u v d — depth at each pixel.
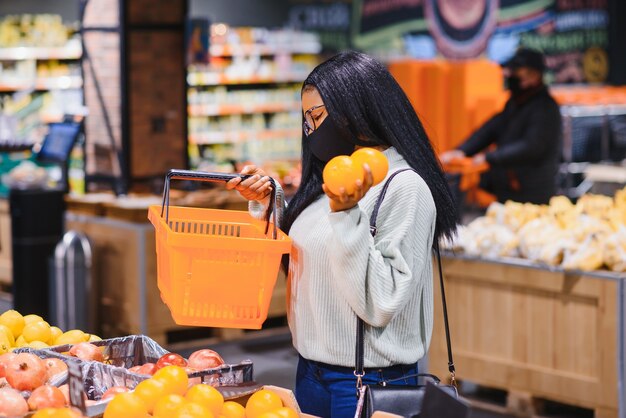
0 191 7.72
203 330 6.86
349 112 2.49
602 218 5.27
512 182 7.29
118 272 6.61
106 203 6.68
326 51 14.01
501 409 5.19
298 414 2.41
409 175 2.46
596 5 15.73
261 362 6.34
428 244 2.50
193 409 2.18
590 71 15.60
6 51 10.77
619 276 4.66
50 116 10.82
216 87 12.66
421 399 2.37
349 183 2.25
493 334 5.17
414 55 14.56
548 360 4.96
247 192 2.78
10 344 2.89
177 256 2.47
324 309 2.53
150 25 7.25
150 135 7.33
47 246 6.79
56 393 2.31
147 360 2.77
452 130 11.80
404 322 2.52
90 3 7.36
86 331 6.47
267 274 2.53
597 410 4.79
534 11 15.05
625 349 4.68
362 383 2.50
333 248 2.34
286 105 13.09
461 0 14.60
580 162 11.10
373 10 14.34
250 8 13.62
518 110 7.24
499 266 5.09
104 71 7.30
